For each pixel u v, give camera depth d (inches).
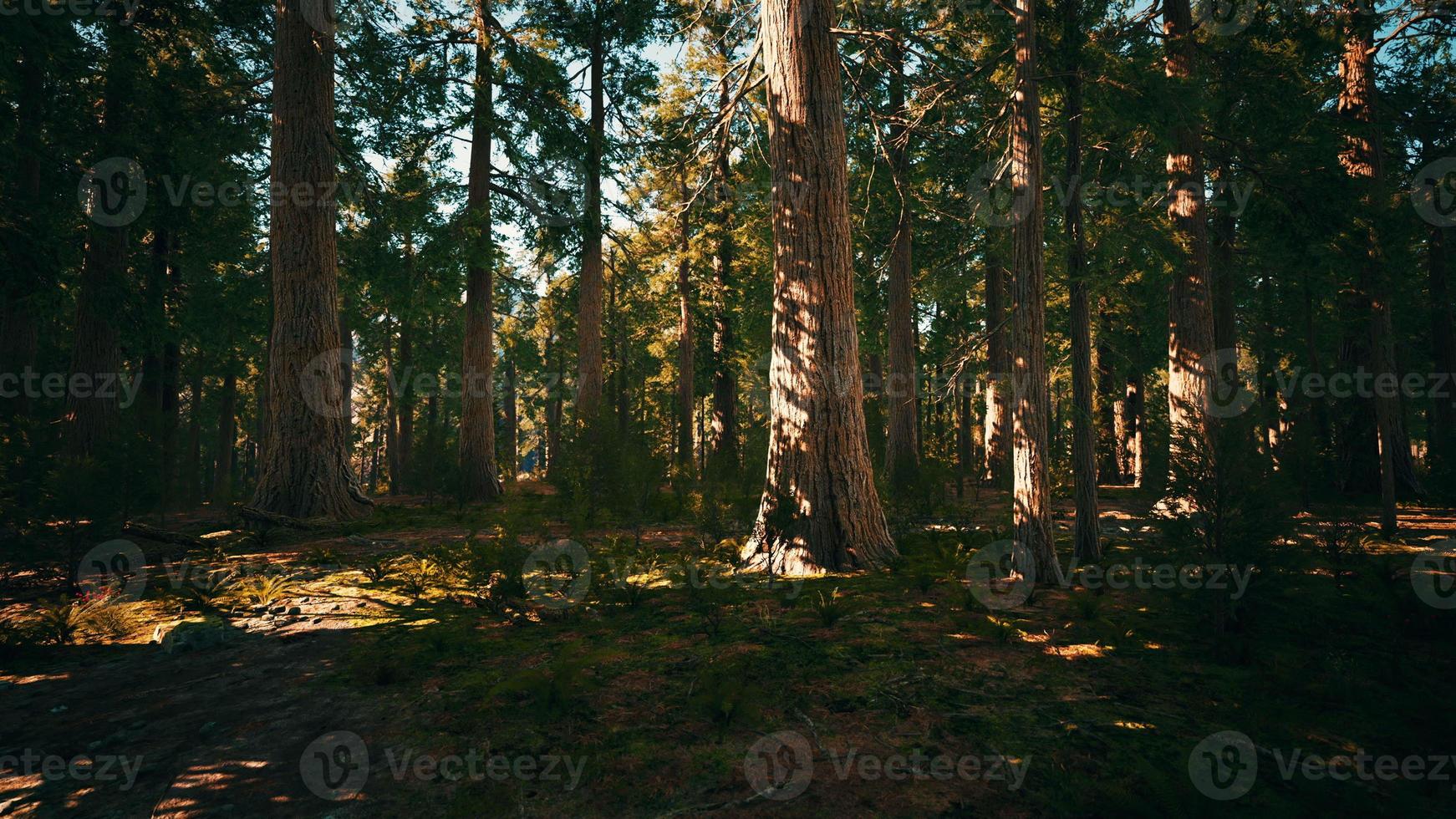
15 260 388.5
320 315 456.4
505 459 866.1
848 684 165.8
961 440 1043.3
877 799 112.7
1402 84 600.7
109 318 534.3
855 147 554.6
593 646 201.0
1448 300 604.7
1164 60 433.4
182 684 179.3
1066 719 142.8
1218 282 593.9
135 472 322.3
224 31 614.2
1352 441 557.6
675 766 126.7
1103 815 103.3
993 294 731.4
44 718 158.6
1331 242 420.8
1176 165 454.6
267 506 437.7
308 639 217.2
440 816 111.8
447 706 158.4
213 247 726.5
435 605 256.2
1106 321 767.1
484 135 658.8
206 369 973.8
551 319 1339.8
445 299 674.2
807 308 307.6
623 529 440.8
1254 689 155.6
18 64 452.4
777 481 311.9
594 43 733.3
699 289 884.0
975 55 415.2
